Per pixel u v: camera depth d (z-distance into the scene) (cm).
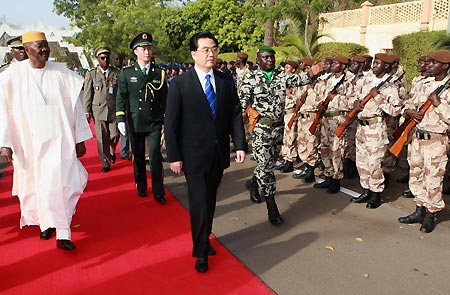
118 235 427
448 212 493
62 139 396
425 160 430
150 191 570
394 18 1479
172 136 341
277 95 439
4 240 416
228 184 605
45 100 390
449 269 355
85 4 2812
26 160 398
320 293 319
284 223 457
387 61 467
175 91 340
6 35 2583
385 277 342
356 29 1647
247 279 340
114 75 681
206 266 352
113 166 717
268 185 447
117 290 325
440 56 424
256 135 442
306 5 1238
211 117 343
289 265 362
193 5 3006
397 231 434
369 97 478
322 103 548
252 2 1529
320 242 408
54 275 348
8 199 546
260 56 440
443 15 1283
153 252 389
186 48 3012
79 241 413
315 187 583
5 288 329
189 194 349
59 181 387
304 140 601
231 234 430
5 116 382
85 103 662
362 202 518
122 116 520
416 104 464
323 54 1477
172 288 327
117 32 2745
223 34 2666
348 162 636
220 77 352
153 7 2859
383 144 488
